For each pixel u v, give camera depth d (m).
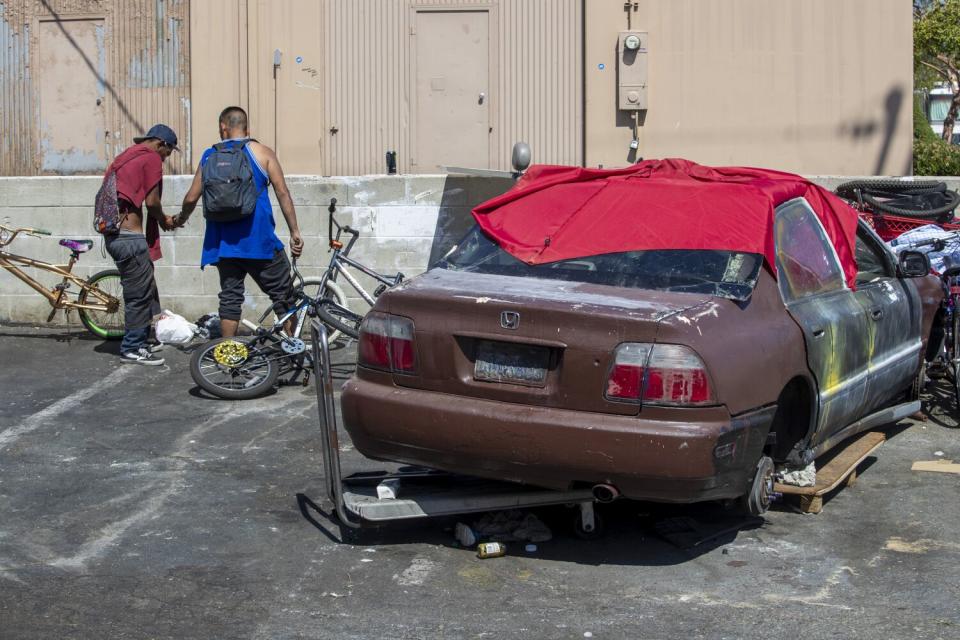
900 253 6.98
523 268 5.57
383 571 5.06
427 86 11.90
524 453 4.80
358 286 9.21
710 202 5.61
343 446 7.01
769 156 11.56
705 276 5.26
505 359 4.91
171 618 4.54
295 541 5.42
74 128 12.41
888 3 11.33
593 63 11.61
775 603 4.72
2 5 12.45
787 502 5.96
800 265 5.72
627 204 5.75
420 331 5.04
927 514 5.84
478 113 11.89
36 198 10.72
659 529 5.54
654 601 4.75
